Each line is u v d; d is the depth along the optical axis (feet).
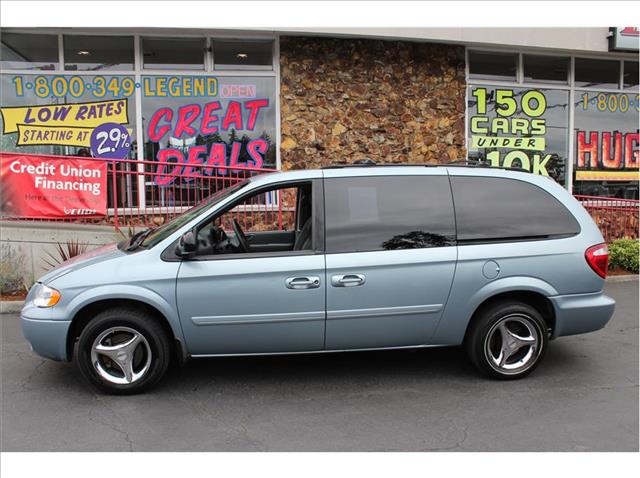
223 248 14.93
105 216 26.05
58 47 29.84
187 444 11.54
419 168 14.96
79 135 30.45
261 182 14.34
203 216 14.02
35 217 25.27
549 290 14.52
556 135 36.35
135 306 13.89
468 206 14.65
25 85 29.91
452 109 33.55
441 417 12.75
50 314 13.51
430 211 14.47
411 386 14.56
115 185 26.03
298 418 12.72
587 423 12.44
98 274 13.52
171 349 14.35
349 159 32.14
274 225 24.94
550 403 13.50
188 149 31.07
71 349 13.99
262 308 13.67
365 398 13.82
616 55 36.06
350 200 14.34
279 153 31.50
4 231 24.49
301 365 16.11
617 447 11.40
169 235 13.93
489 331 14.56
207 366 16.01
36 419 12.68
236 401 13.66
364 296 13.91
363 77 32.07
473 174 15.01
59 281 13.66
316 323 13.88
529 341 14.75
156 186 30.68
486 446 11.44
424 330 14.35
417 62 32.76
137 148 30.68
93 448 11.38
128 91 30.48
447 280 14.17
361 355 16.96
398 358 16.67
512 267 14.39
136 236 15.62
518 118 35.50
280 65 31.17
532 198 15.02
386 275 13.94
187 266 13.53
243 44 31.07
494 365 14.71
